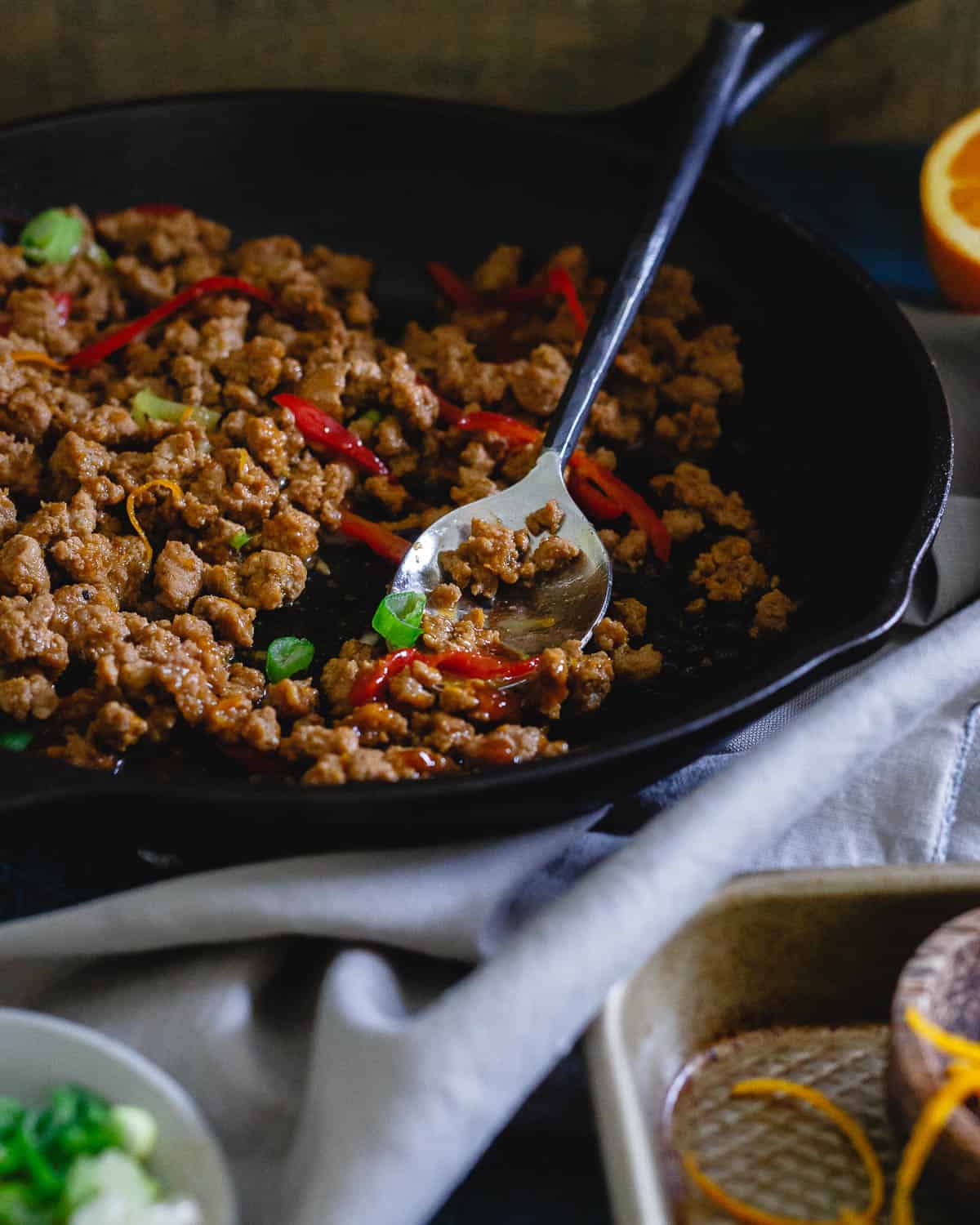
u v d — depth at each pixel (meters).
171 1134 0.49
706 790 0.53
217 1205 0.48
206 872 0.54
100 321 0.73
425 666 0.60
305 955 0.56
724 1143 0.51
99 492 0.64
